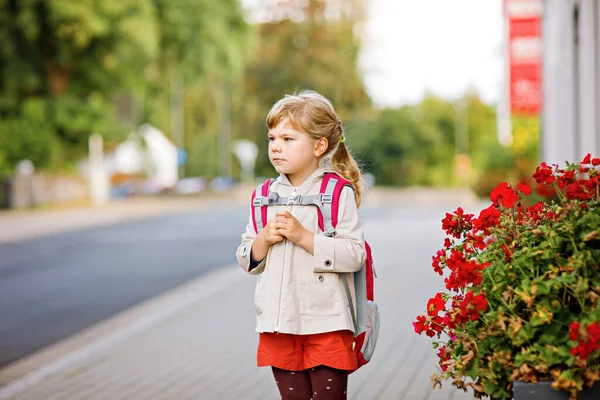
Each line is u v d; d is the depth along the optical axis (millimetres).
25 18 29938
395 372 7051
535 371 3494
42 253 20031
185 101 74625
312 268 3867
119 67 33469
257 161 78938
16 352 8930
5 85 32656
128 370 7582
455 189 70500
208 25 35000
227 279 14219
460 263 3662
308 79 73438
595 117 12656
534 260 3691
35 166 41188
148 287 13664
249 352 8172
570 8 14445
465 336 3682
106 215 35000
